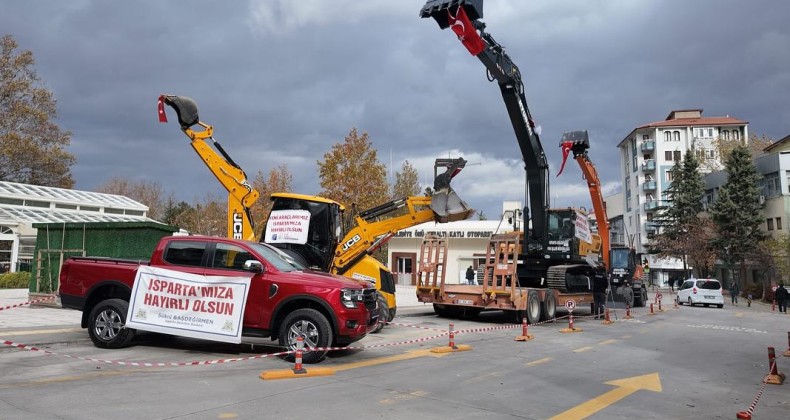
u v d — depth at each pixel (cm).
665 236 5909
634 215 8194
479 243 4150
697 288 3403
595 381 834
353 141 3375
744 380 884
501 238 1755
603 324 1841
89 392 647
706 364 1037
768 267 4269
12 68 4025
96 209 4050
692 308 3145
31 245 3064
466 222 4231
